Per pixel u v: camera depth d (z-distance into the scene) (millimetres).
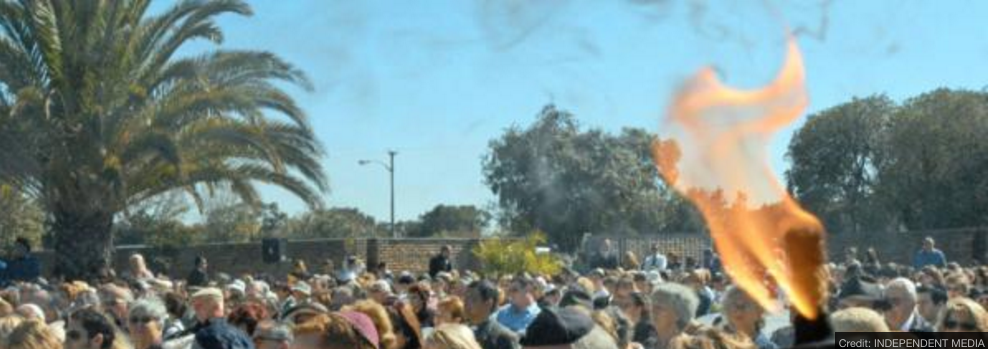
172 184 21391
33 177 20109
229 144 20812
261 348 5676
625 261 18922
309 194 21922
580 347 4422
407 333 6074
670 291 6086
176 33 20328
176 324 8422
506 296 9969
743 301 4766
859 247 24484
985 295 7477
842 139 26547
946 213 27406
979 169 27547
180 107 20156
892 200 26938
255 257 26953
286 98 21031
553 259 22516
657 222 27641
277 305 10008
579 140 28922
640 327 7527
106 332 6168
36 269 18672
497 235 29656
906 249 24547
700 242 24703
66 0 19578
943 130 27141
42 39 19469
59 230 21109
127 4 20281
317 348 3904
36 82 19750
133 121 20266
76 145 19891
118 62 20000
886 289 5770
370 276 13773
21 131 19438
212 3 20141
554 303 8711
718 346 4723
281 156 21422
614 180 28234
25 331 5523
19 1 19312
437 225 48375
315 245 26938
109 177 20000
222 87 20344
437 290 11711
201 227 37562
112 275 16938
